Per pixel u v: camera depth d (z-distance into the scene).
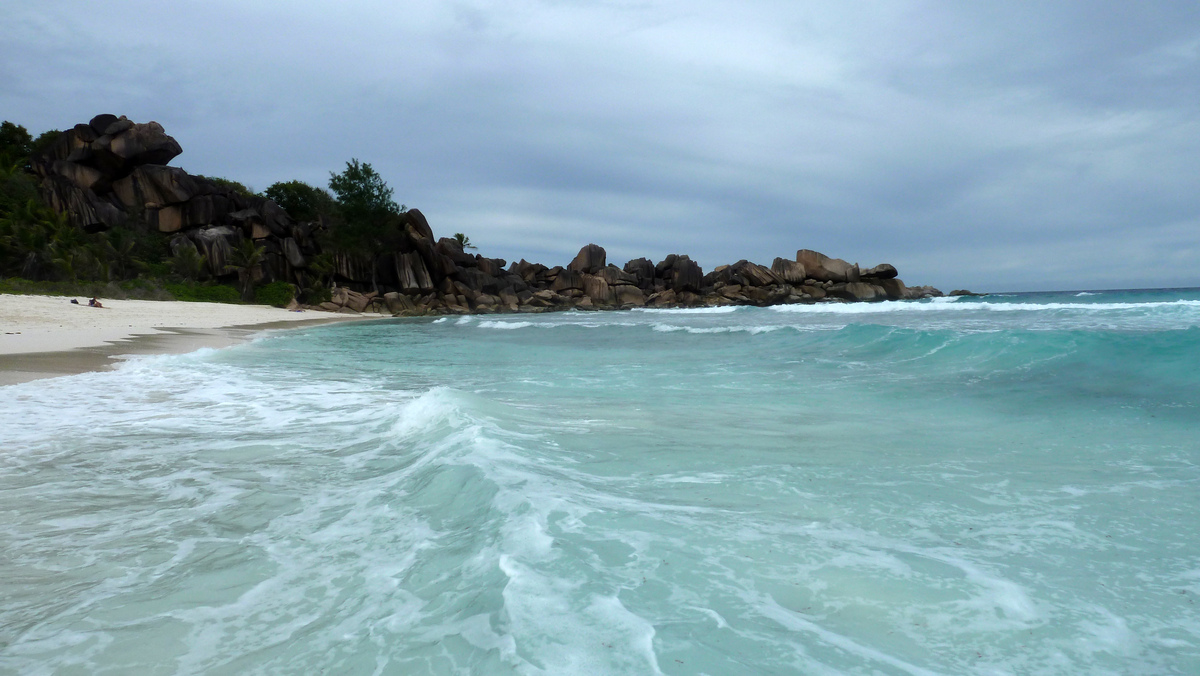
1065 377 9.33
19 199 49.41
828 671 2.03
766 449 5.35
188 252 53.50
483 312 67.50
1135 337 10.05
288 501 4.05
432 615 2.46
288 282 58.91
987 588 2.68
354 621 2.46
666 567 2.82
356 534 3.43
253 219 59.28
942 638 2.27
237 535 3.46
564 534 3.16
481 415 6.38
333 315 52.09
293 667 2.15
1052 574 2.84
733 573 2.78
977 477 4.48
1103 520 3.57
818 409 7.66
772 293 75.81
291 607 2.61
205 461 5.13
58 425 6.61
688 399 8.56
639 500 3.82
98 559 3.14
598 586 2.61
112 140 55.78
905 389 9.12
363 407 7.89
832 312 41.09
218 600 2.69
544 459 4.82
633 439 5.73
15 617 2.55
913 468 4.72
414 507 3.85
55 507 3.96
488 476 4.14
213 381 10.36
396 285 66.19
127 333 20.33
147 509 3.92
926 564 2.93
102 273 47.78
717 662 2.06
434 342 21.48
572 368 13.01
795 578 2.74
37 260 44.78
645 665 2.03
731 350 16.44
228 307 45.81
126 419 6.98
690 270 82.19
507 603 2.44
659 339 21.12
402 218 68.38
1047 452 5.26
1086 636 2.31
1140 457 5.06
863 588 2.66
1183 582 2.76
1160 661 2.14
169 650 2.28
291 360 14.66
